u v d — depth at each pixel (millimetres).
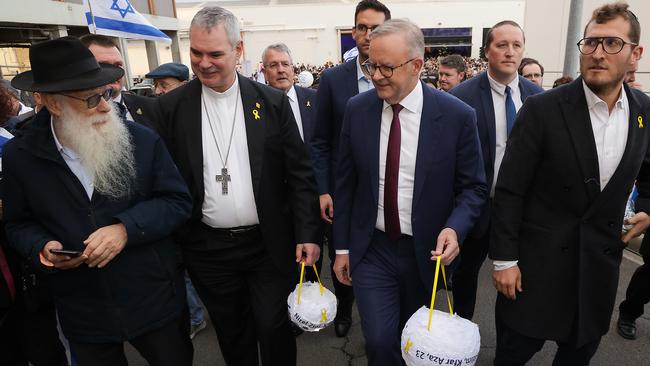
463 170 1929
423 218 1880
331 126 2727
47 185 1572
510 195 1842
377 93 1835
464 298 2744
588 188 1689
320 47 38656
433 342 1501
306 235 2080
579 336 1795
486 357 2654
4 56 9414
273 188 2059
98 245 1504
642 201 1873
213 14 1803
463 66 4418
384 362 1802
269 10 37906
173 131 2016
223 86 1945
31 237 1580
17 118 2260
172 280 1809
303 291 1983
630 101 1664
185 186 1839
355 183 2059
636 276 2631
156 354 1799
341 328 2959
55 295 1688
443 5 38312
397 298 1971
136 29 3547
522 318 1873
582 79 1669
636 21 1528
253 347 2312
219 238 2055
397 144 1854
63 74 1463
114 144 1587
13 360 2010
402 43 1666
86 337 1683
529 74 3959
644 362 2539
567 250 1774
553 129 1701
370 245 1996
